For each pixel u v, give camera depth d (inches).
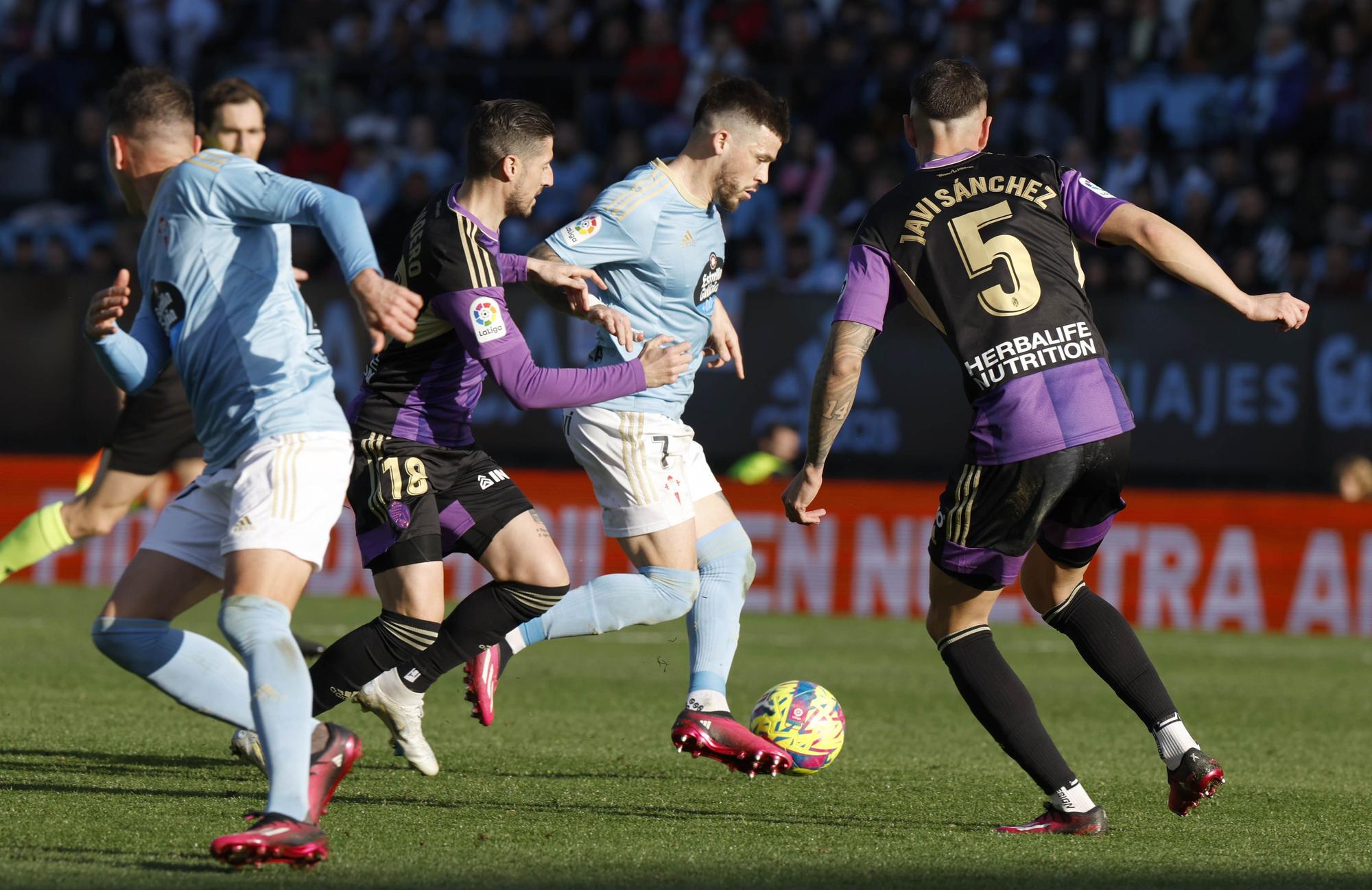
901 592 1694.1
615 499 693.3
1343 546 1637.6
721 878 482.6
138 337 538.9
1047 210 589.0
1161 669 1282.0
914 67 2038.6
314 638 1279.5
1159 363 1694.1
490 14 2230.6
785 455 1704.0
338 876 470.3
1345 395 1665.8
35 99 2096.5
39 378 1772.9
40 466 1723.7
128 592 526.9
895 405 1721.2
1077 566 607.8
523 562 645.9
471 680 687.7
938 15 2132.1
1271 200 1929.1
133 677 1023.6
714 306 713.6
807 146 1971.0
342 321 1752.0
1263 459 1681.8
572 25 2204.7
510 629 658.8
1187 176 1947.6
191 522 529.0
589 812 610.2
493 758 756.0
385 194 1988.2
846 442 1732.3
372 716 914.7
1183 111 1988.2
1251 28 2027.6
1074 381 569.3
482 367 604.4
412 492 618.5
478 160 595.2
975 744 860.0
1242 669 1298.0
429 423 628.4
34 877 456.8
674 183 681.0
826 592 1702.8
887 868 506.0
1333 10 2012.8
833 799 658.2
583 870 490.6
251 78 2062.0
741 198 692.1
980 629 591.8
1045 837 576.7
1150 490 1689.2
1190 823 618.2
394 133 2036.2
